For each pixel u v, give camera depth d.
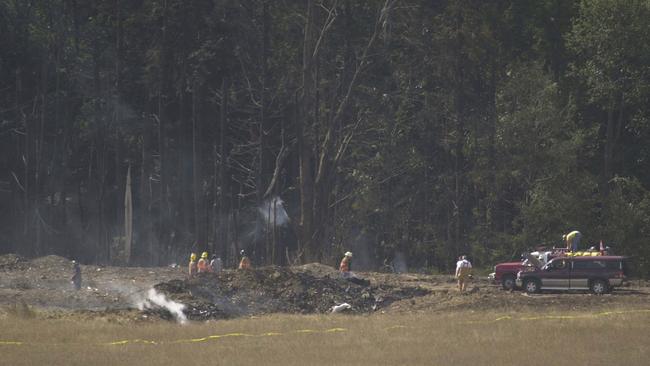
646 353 102.44
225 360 97.50
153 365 94.81
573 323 126.12
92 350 103.94
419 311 154.38
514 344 108.25
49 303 157.88
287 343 109.62
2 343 108.44
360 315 150.00
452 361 97.31
